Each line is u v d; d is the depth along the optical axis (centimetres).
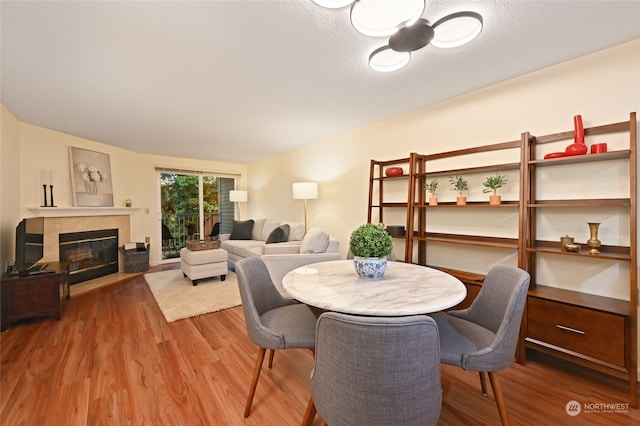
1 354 208
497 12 149
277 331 149
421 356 86
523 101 223
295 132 388
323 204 432
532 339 192
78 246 405
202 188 600
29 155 339
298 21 154
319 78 224
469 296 230
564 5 144
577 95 197
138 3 139
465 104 259
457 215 270
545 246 211
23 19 149
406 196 317
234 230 539
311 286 146
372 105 286
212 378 181
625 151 164
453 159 270
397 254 327
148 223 520
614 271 185
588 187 195
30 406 153
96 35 164
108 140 422
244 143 450
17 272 272
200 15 148
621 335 158
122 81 226
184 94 253
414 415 89
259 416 149
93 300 328
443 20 148
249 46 178
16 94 251
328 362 93
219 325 260
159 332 246
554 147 209
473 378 182
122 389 168
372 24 147
